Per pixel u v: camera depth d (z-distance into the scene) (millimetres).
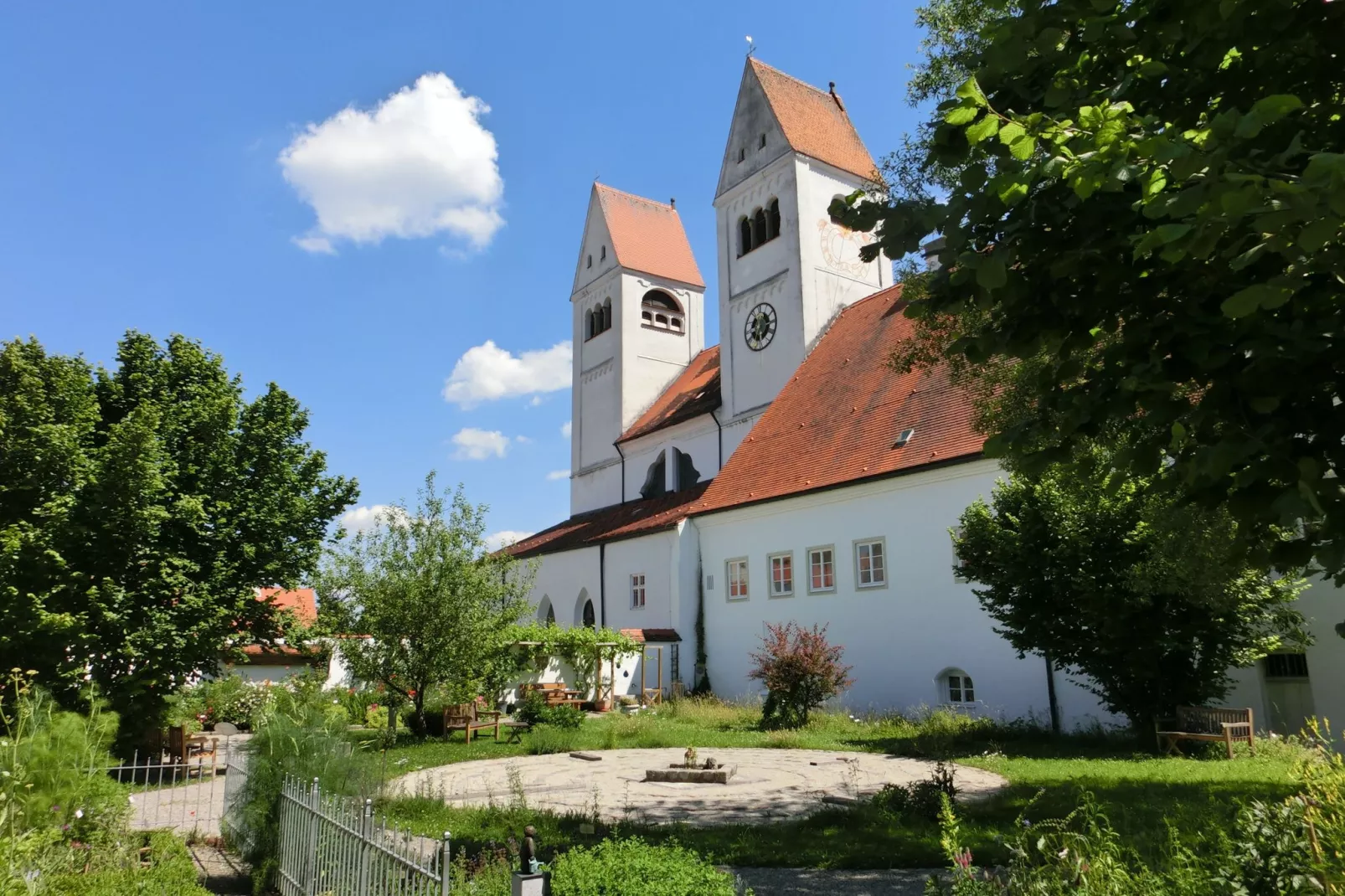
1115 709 16844
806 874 8211
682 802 12156
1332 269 3564
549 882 4867
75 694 14914
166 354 18953
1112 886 4676
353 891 6461
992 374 11656
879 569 24531
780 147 35219
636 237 46969
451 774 15391
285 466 18484
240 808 9594
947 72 12039
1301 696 16375
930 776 13797
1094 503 15289
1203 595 13484
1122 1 4793
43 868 7066
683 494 36812
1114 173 3818
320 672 25266
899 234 5027
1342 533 3863
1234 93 4594
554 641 28078
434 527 20578
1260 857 4703
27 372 16109
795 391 32812
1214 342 4434
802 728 21609
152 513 15469
